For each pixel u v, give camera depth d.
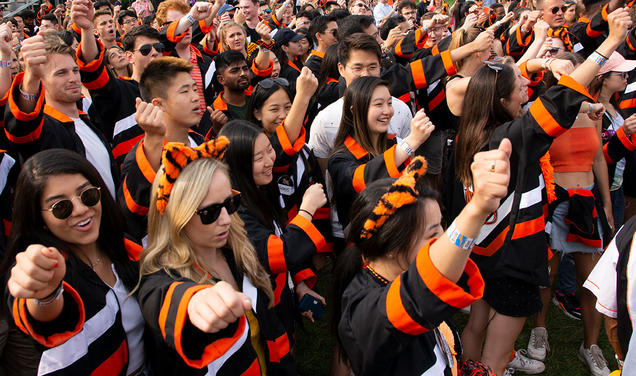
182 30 4.89
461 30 4.27
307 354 3.52
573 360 3.45
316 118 3.69
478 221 1.29
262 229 2.40
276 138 2.91
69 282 1.67
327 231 3.31
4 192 2.87
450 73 3.81
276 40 5.87
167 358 1.80
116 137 3.64
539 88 4.23
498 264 2.61
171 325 1.45
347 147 3.08
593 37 5.96
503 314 2.66
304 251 2.29
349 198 2.92
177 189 1.75
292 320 2.56
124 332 1.81
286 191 3.06
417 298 1.39
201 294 1.38
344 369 2.27
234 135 2.47
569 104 2.35
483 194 1.24
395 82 3.94
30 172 1.72
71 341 1.62
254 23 7.09
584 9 6.21
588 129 3.23
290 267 2.29
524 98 2.84
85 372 1.65
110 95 3.55
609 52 2.28
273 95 3.30
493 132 2.65
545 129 2.41
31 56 2.49
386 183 1.87
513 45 5.57
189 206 1.73
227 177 1.83
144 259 1.80
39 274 1.22
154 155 2.38
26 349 1.69
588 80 2.35
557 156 3.26
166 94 2.95
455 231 1.32
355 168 2.90
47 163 1.72
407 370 1.69
